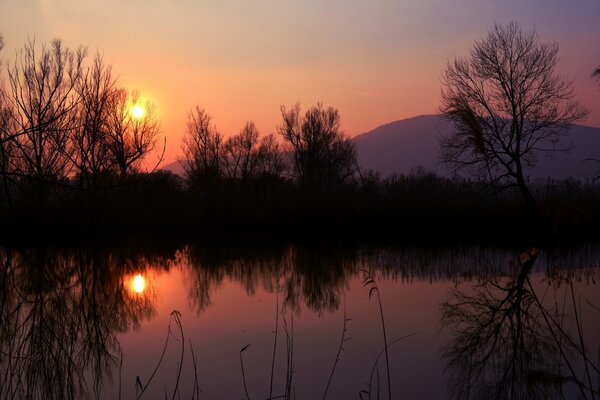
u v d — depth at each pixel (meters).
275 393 7.40
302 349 9.43
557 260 18.33
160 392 7.55
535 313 11.65
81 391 7.64
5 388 7.72
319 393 7.36
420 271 17.72
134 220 29.88
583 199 16.70
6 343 10.41
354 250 23.97
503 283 15.16
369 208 30.45
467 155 26.39
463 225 27.50
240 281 16.91
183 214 32.62
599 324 10.52
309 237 30.12
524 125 26.14
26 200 19.64
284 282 16.48
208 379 8.02
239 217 32.78
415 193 30.52
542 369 8.05
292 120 46.00
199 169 45.88
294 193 33.53
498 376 7.89
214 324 11.36
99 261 22.14
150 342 10.13
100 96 21.55
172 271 19.45
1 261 21.44
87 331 10.97
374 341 9.86
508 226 25.38
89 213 25.48
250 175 41.62
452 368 8.34
